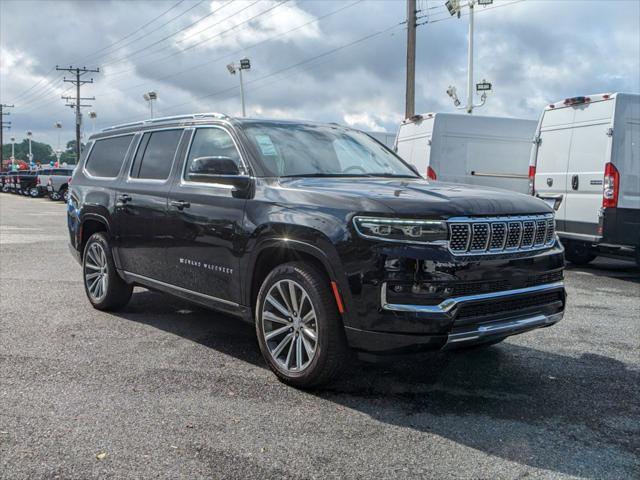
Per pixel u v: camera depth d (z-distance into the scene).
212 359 4.81
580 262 10.63
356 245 3.73
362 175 4.94
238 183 4.55
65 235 14.49
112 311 6.39
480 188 4.46
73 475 2.99
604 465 3.17
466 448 3.34
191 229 4.98
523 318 4.05
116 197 6.00
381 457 3.21
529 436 3.50
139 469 3.05
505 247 3.95
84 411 3.75
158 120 5.98
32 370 4.48
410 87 22.53
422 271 3.62
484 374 4.55
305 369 4.06
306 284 4.00
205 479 2.97
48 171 38.53
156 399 3.96
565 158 9.63
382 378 4.43
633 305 7.07
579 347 5.29
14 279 8.23
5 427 3.51
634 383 4.41
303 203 4.12
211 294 4.88
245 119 5.12
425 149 12.66
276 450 3.28
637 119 8.86
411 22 22.38
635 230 8.87
